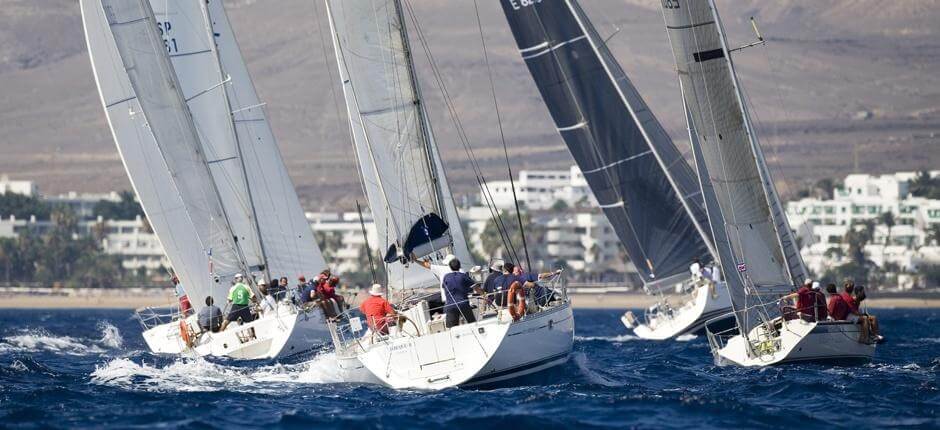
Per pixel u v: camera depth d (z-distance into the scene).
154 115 137.38
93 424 82.00
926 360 125.12
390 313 98.94
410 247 103.06
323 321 130.75
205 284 142.12
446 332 93.69
